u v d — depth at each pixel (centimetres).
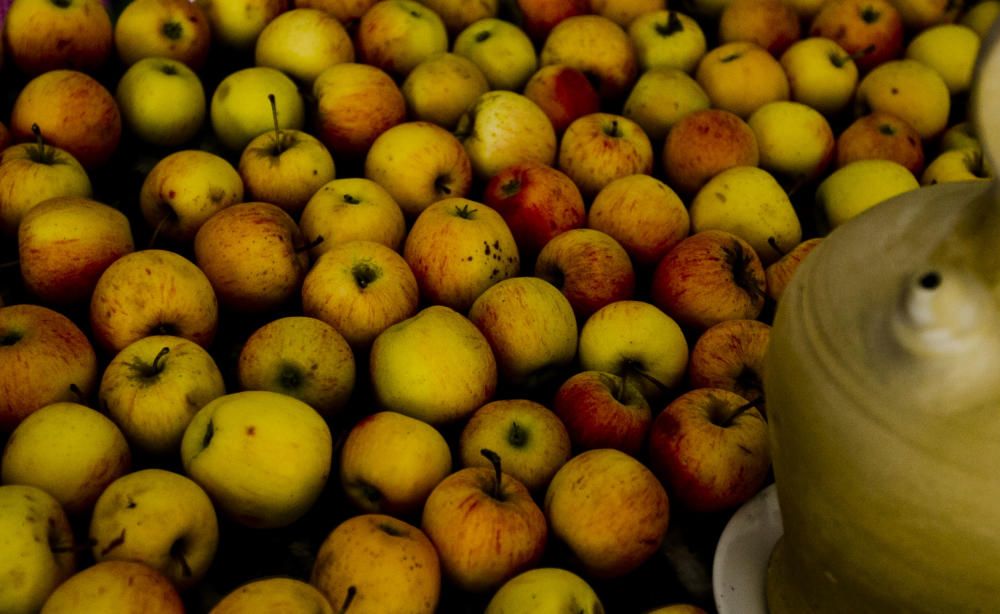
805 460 62
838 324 60
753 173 91
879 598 63
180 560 71
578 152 94
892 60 107
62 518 71
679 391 84
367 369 84
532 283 83
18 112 92
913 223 59
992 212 57
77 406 75
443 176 93
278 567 75
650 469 79
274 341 79
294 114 97
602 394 79
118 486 71
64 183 88
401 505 75
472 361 79
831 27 107
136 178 95
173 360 77
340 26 102
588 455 75
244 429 73
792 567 69
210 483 73
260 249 84
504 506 72
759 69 101
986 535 58
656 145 100
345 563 70
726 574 73
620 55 103
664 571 76
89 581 66
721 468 76
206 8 104
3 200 87
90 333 85
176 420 76
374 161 93
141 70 96
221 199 88
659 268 87
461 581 72
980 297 56
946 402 57
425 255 85
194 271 81
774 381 63
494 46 102
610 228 90
